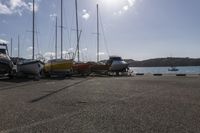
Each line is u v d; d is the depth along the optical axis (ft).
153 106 30.99
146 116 25.68
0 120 24.20
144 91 46.01
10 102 34.09
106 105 31.76
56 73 95.86
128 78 87.35
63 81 71.26
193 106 30.94
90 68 113.29
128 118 24.86
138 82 66.80
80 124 22.68
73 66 105.60
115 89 49.24
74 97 38.52
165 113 27.07
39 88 51.62
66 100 35.65
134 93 43.14
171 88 51.06
